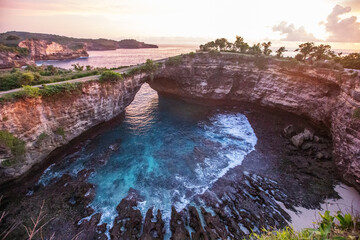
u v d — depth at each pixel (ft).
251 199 84.38
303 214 77.92
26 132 95.30
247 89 191.42
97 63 480.64
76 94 118.21
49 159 108.37
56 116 110.01
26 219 74.23
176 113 180.45
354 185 90.12
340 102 120.37
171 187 92.02
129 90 161.17
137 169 104.32
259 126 153.89
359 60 156.04
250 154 118.01
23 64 438.81
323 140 127.85
